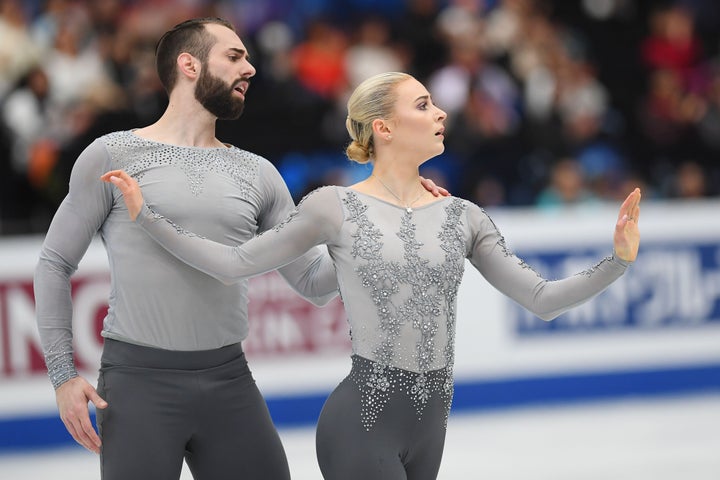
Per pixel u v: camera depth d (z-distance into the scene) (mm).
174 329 10617
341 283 9953
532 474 18703
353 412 9727
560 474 18672
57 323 10562
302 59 29625
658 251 24781
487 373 23781
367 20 30859
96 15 27844
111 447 10469
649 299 24688
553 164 29406
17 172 26281
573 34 32812
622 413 23625
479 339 23734
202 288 10695
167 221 10039
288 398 22516
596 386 24406
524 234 23984
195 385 10688
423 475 10156
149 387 10562
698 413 23516
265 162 11586
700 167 31734
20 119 26344
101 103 27031
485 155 29234
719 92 32625
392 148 10078
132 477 10398
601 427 22359
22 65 26750
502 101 29688
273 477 11086
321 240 9977
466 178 28828
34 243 21297
